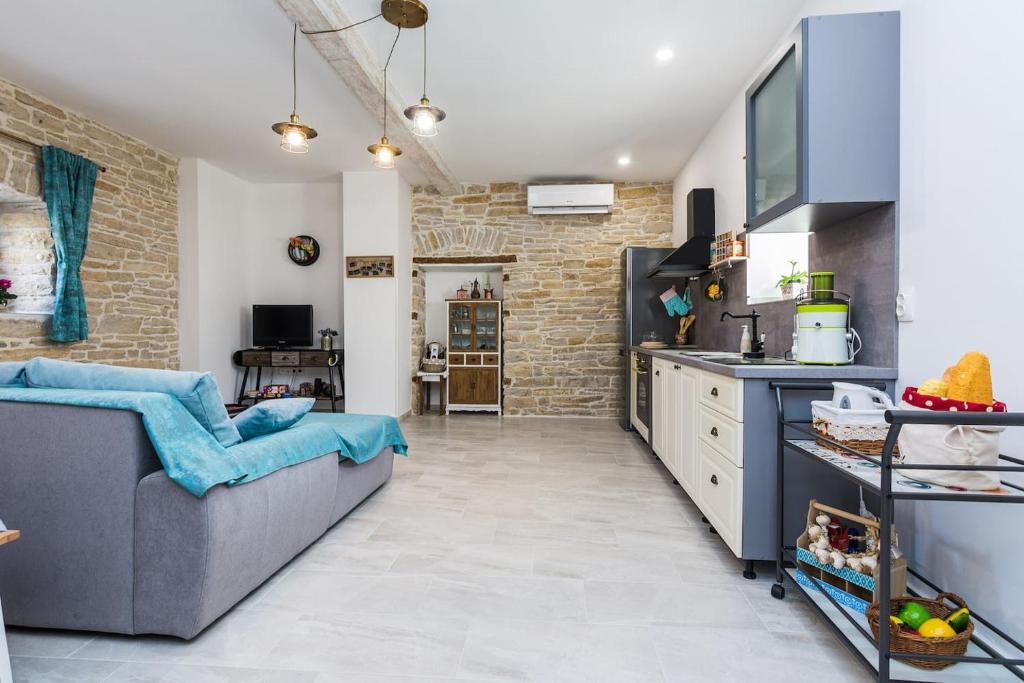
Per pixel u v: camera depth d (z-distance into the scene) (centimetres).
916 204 185
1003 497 116
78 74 351
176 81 362
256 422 212
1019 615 144
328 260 610
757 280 354
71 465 158
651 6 277
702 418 253
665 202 582
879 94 193
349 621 174
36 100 377
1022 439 143
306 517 219
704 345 462
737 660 153
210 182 538
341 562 219
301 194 611
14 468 160
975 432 126
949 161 169
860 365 217
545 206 571
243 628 169
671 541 243
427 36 305
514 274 599
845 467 153
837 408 168
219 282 554
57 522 159
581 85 363
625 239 587
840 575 172
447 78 355
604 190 562
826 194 194
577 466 378
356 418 314
